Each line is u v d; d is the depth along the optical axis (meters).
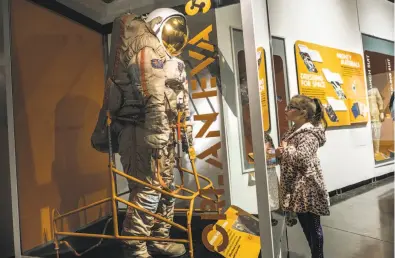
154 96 1.64
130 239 1.75
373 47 2.72
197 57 1.71
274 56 2.27
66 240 2.11
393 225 2.07
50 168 2.25
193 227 1.70
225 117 1.64
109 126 1.82
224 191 1.65
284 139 1.79
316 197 1.69
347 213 2.25
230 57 1.60
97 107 2.40
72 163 2.38
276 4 2.27
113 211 1.79
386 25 2.72
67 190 2.34
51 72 2.30
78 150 2.40
